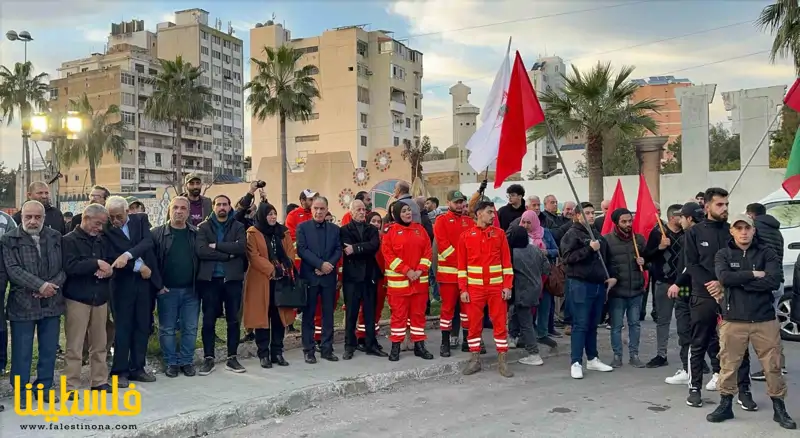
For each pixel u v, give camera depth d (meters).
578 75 22.03
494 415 6.28
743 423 5.89
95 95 79.06
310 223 8.06
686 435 5.59
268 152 70.50
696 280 6.40
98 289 6.45
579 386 7.39
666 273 8.23
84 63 82.88
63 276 6.22
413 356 8.53
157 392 6.66
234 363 7.60
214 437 5.77
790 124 30.53
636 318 8.45
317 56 70.38
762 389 7.13
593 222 10.24
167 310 7.27
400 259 8.16
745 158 23.69
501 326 7.93
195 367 7.76
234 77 97.75
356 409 6.58
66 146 54.88
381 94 71.38
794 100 8.55
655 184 23.69
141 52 85.50
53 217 8.12
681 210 7.95
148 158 81.56
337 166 36.22
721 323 6.04
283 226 8.20
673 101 65.56
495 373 8.10
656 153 23.67
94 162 60.16
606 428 5.81
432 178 39.06
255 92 36.12
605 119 21.59
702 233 6.41
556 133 22.59
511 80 8.48
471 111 39.62
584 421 6.03
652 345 9.96
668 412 6.30
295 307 7.74
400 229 8.25
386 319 10.85
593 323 8.05
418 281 8.30
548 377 7.87
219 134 94.38
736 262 5.79
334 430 5.91
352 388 7.14
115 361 6.91
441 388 7.38
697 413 6.25
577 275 7.76
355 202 8.41
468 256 8.03
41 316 6.07
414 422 6.10
